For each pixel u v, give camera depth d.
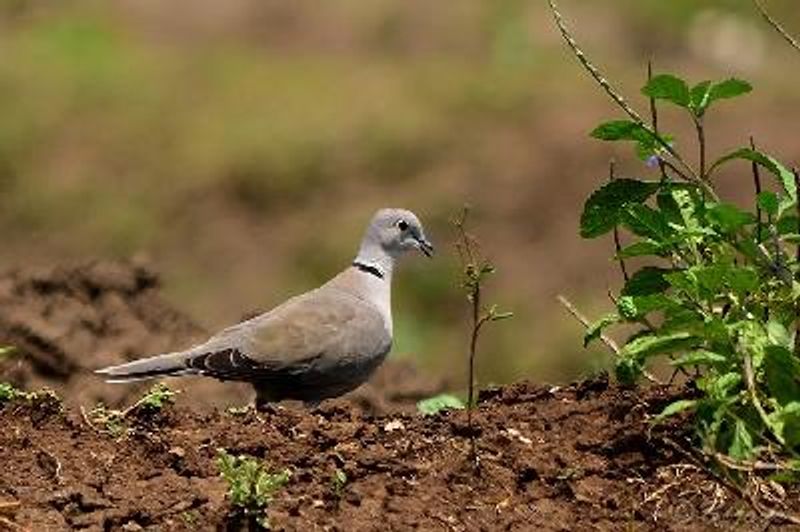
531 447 9.68
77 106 24.36
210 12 29.28
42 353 14.18
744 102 24.61
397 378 14.66
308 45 28.73
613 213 10.11
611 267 20.70
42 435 9.87
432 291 20.28
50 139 23.73
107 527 8.91
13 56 25.88
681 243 10.01
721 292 9.70
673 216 10.03
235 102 24.61
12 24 28.16
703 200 9.93
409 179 23.00
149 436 9.77
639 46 28.75
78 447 9.73
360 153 23.25
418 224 12.25
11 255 22.11
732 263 9.82
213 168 23.02
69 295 14.78
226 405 13.27
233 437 9.69
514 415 10.01
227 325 15.33
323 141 23.39
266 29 29.09
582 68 26.50
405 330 19.59
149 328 14.85
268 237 22.14
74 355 14.26
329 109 24.20
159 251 22.09
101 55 26.12
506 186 22.59
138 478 9.38
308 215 22.42
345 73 25.70
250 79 25.19
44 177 23.08
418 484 9.33
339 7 29.22
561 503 9.25
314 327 11.48
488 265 10.05
